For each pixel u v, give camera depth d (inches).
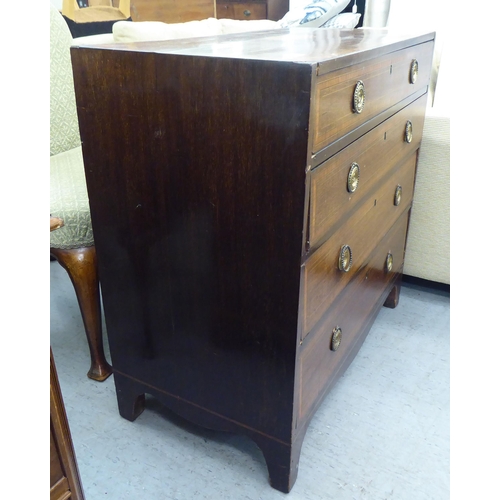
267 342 35.4
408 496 40.2
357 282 45.6
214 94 30.0
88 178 38.1
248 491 40.7
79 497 30.7
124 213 37.7
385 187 47.6
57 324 62.6
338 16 82.5
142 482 41.5
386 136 43.1
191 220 34.8
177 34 59.2
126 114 34.0
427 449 44.6
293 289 32.7
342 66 29.8
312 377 39.3
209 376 39.8
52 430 27.1
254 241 32.8
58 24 62.1
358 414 48.4
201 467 43.0
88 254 48.3
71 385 52.4
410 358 56.1
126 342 43.4
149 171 35.0
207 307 37.2
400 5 89.0
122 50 32.2
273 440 38.8
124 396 46.6
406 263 66.3
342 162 34.1
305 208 30.2
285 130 28.5
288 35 45.9
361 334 51.0
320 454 44.0
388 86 40.0
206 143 31.7
